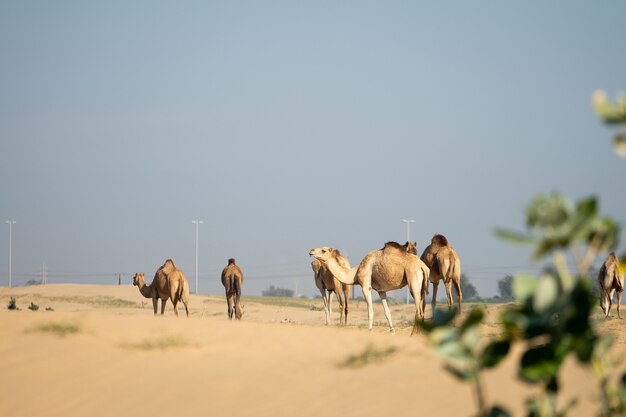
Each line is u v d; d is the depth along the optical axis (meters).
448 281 65.62
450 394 25.30
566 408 9.39
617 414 9.27
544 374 8.62
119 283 184.38
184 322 37.97
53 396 28.36
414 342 33.84
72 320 36.88
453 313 8.72
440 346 8.48
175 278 72.19
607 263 73.69
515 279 8.50
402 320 98.94
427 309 111.19
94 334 34.91
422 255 67.69
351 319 109.12
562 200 7.79
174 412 26.16
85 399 27.92
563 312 8.12
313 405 25.38
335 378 28.20
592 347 8.66
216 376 29.34
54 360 31.61
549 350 8.62
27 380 29.75
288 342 34.34
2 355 32.22
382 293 57.09
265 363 30.94
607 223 8.08
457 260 65.62
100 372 30.27
